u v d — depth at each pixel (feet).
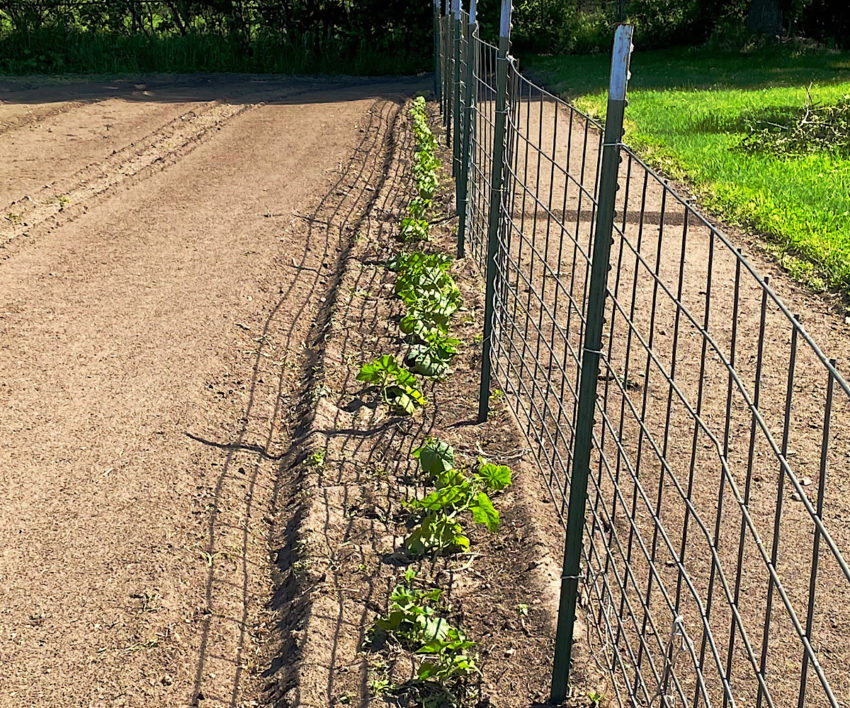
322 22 83.25
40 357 19.90
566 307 22.68
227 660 11.53
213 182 36.68
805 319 21.53
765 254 26.35
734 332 7.45
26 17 78.43
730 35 86.22
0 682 10.91
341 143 44.86
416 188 35.94
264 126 50.42
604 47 91.71
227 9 82.74
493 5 87.25
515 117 16.02
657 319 21.88
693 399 17.87
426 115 54.49
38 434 16.69
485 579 12.95
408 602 11.78
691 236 28.37
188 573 12.89
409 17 82.23
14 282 24.73
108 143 44.37
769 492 14.66
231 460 15.96
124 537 13.64
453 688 11.03
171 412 17.46
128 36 80.38
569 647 10.43
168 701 10.72
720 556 13.20
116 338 20.99
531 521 13.89
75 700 10.66
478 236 25.75
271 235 29.12
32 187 35.09
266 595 12.88
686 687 10.89
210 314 22.44
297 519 14.25
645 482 15.12
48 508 14.40
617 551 13.34
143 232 29.63
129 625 11.84
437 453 14.51
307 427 17.06
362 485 15.21
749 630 11.76
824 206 30.27
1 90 64.34
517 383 18.70
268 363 20.12
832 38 86.43
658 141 42.11
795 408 17.37
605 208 9.14
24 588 12.56
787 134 41.96
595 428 16.83
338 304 23.09
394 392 18.35
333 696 10.85
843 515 13.97
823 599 12.23
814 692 10.69
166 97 62.23
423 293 21.68
